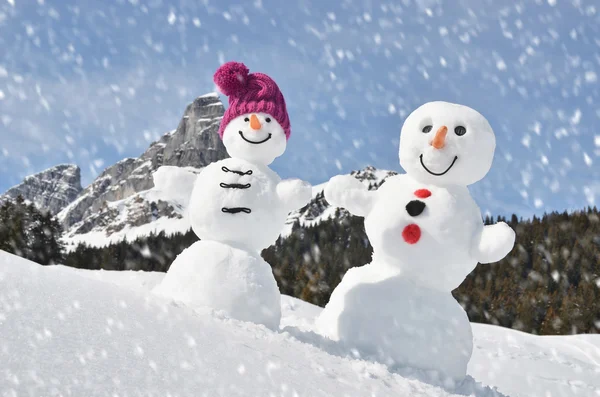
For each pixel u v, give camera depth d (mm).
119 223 157250
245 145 6406
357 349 5809
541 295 37562
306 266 36469
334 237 59969
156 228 149250
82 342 3307
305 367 4344
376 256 6371
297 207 6227
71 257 41719
